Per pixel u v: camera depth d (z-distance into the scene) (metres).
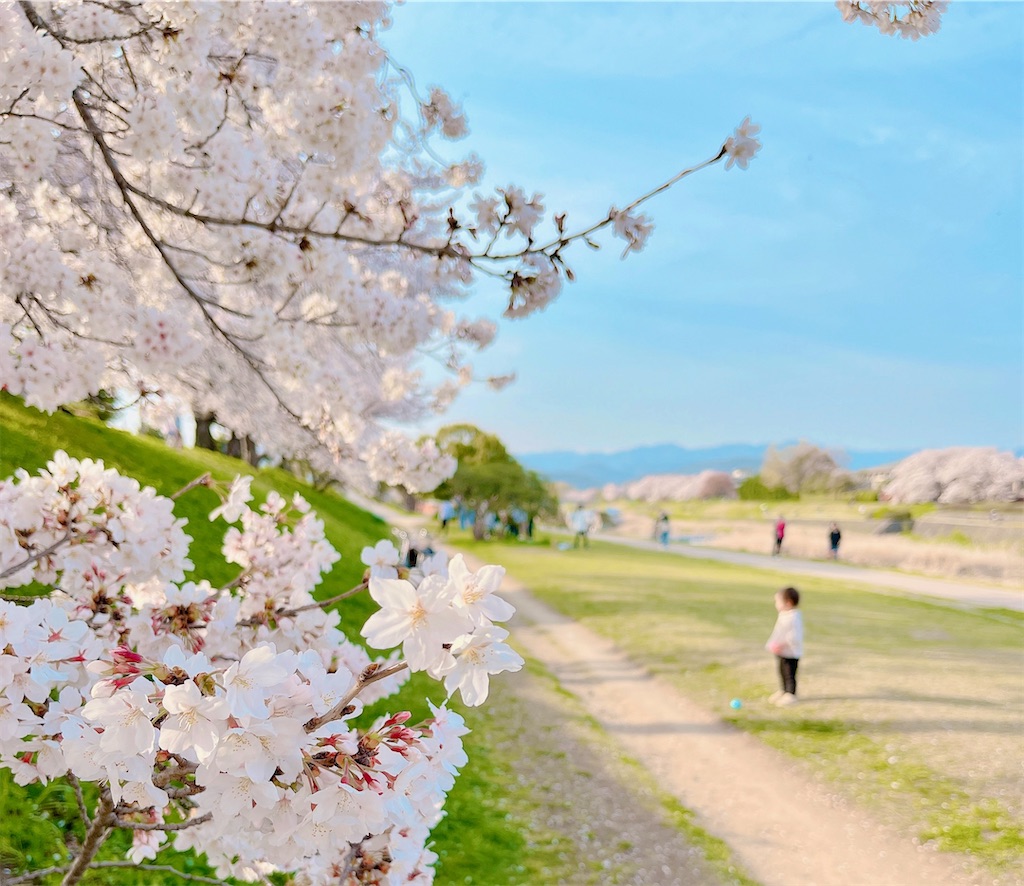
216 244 5.18
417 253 4.79
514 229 3.66
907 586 22.98
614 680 12.34
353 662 3.59
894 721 9.62
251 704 1.65
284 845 1.95
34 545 3.41
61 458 3.51
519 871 6.27
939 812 7.22
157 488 11.77
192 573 9.51
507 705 10.60
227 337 5.12
